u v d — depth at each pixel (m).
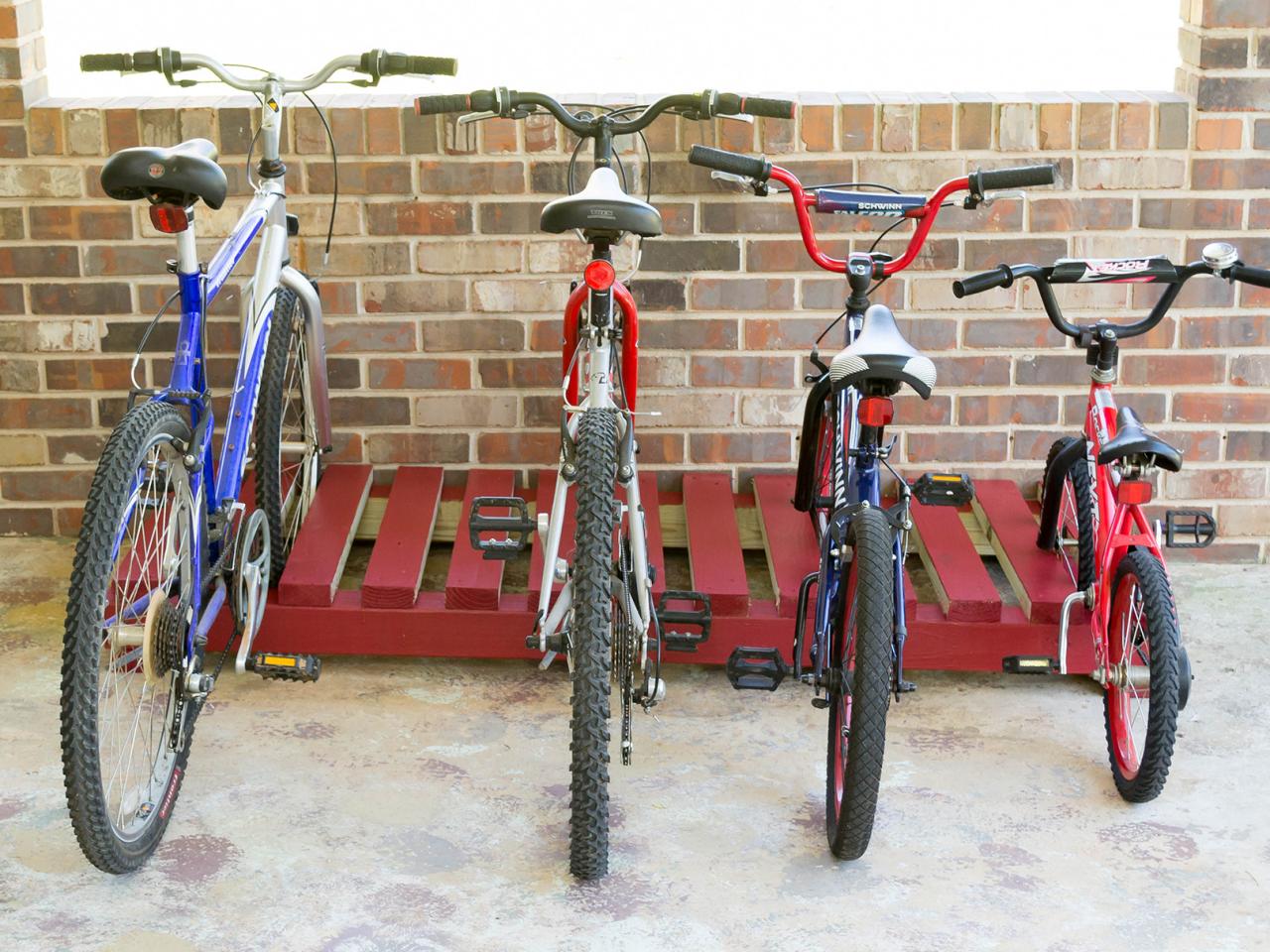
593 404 2.79
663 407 4.27
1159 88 5.14
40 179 4.05
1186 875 2.84
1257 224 4.07
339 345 4.22
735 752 3.29
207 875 2.81
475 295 4.18
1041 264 4.12
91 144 4.03
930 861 2.88
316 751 3.26
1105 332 3.21
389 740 3.32
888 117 4.01
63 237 4.10
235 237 3.22
